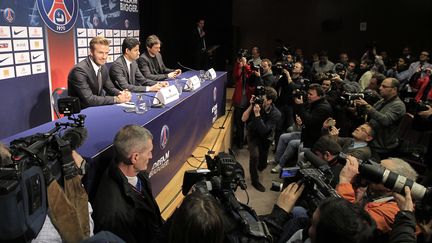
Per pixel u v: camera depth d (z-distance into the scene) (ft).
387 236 4.80
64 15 14.01
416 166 10.93
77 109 5.51
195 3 29.91
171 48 28.30
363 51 34.37
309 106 12.20
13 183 3.21
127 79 11.18
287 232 5.11
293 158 13.79
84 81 8.80
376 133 11.65
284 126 17.12
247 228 4.01
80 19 15.16
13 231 3.29
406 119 11.58
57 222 3.86
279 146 14.89
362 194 6.24
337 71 20.22
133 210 5.07
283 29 34.91
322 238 3.60
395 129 11.59
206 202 3.62
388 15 33.37
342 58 26.86
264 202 12.39
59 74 13.93
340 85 14.25
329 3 33.94
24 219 3.35
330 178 5.72
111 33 17.93
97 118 7.00
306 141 12.05
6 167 3.38
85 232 4.23
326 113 11.47
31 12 12.14
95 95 8.98
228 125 15.34
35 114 12.71
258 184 13.29
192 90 11.14
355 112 12.24
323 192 4.64
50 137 4.14
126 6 19.34
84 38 15.53
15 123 11.78
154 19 27.09
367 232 3.49
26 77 12.14
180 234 3.44
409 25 33.27
